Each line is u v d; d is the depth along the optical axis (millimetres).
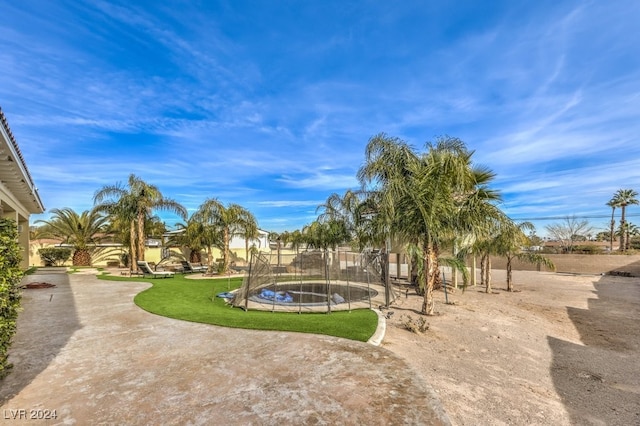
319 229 21156
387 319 8352
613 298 14281
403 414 3279
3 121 6023
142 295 11031
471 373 5266
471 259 17094
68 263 25984
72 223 23859
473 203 10742
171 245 26969
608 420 4094
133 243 20094
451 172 9055
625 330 8992
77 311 8328
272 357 4898
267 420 3145
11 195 12117
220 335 6109
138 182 19781
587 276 23406
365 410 3348
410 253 9398
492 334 7523
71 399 3557
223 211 19766
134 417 3189
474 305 11141
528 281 20422
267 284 12109
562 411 4262
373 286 12336
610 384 5258
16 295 3811
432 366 5422
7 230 3738
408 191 8797
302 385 3926
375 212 14258
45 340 5770
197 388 3832
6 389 3805
